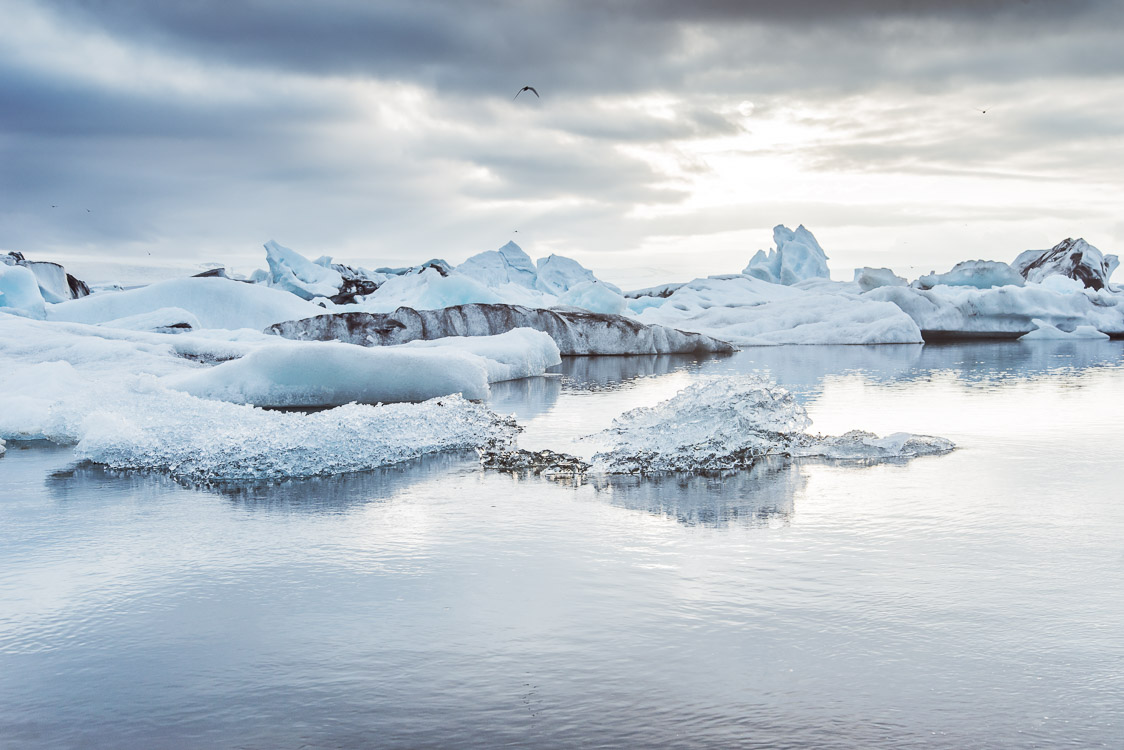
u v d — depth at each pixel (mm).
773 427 8695
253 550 5238
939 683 3244
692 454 7832
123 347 15961
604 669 3418
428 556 5027
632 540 5293
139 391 10586
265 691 3307
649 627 3840
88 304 27938
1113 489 6656
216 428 8891
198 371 14609
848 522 5684
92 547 5375
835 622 3855
